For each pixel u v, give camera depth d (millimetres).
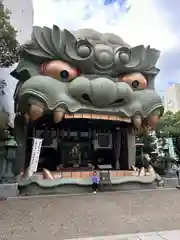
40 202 12758
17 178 16109
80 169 19672
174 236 6715
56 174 16578
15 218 9281
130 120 18203
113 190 16828
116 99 17156
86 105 16906
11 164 16156
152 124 18562
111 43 18812
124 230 7668
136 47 18312
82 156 23062
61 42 16578
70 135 22938
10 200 13391
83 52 16766
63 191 15977
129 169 20016
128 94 17281
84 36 18094
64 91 16422
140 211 10445
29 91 15656
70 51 16750
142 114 17953
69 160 22547
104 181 16562
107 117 17359
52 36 16562
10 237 7094
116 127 22609
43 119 19812
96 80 16641
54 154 22406
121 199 13547
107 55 17250
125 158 21000
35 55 16594
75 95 16453
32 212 10312
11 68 25109
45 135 21812
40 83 15766
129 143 20766
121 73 18484
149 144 29375
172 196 14500
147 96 18141
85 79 16641
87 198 13969
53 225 8320
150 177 18156
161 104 18547
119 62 17578
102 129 23375
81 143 23047
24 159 18391
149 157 28984
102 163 23500
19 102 16516
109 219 9086
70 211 10500
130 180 17375
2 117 17703
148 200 13164
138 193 15734
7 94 24109
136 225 8242
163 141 30219
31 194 15227
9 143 18141
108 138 23406
